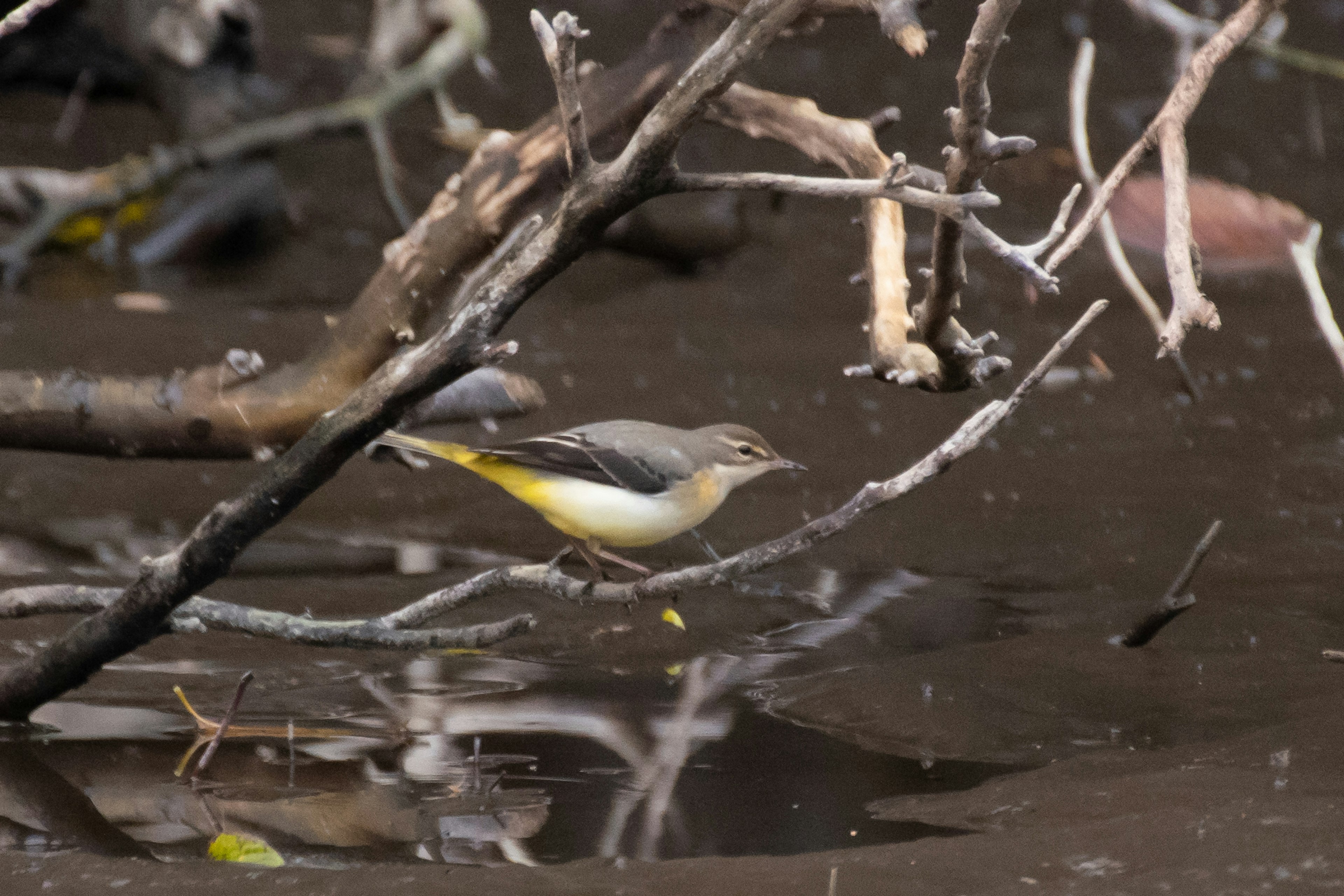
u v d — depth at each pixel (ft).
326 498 39.78
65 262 62.69
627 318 58.90
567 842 20.39
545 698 26.91
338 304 59.06
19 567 33.32
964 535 36.40
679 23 32.99
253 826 21.04
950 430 45.32
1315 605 30.76
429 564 34.53
